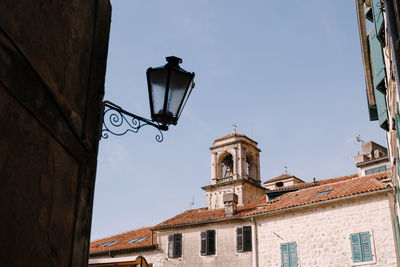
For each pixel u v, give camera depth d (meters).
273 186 43.69
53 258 3.44
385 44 11.28
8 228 2.86
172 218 27.84
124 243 28.84
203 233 24.69
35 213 3.21
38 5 3.42
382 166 25.20
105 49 5.02
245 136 45.19
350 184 20.95
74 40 4.12
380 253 17.70
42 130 3.37
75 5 4.18
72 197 3.86
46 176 3.41
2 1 2.91
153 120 4.82
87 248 4.04
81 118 4.16
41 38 3.45
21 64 3.07
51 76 3.57
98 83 4.67
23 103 3.07
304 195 22.31
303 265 19.83
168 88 4.80
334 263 18.86
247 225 23.17
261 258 21.75
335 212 19.58
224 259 23.34
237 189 41.16
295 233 20.67
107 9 5.21
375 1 11.35
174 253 25.23
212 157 44.97
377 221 18.20
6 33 2.85
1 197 2.80
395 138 13.30
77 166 4.02
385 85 12.70
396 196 16.42
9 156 2.91
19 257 2.98
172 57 5.04
